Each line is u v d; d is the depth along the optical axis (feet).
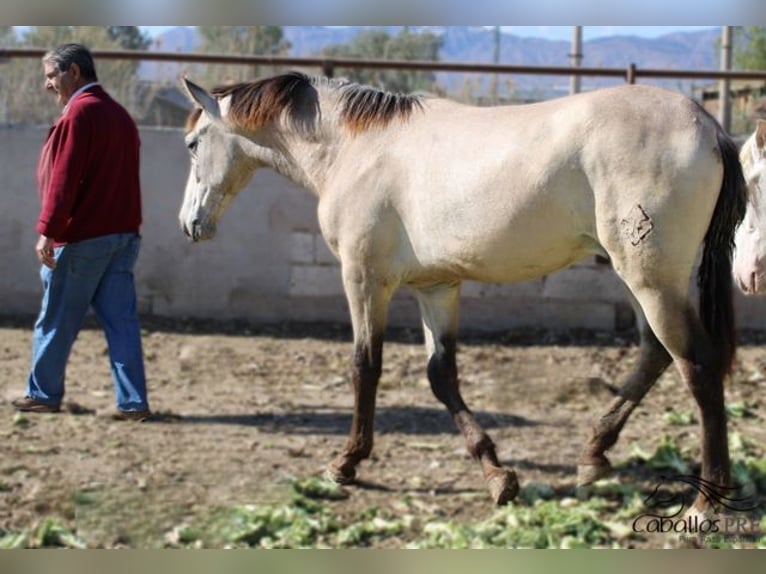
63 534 13.85
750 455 17.31
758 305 27.58
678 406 20.71
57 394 19.16
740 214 13.53
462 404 16.15
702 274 13.76
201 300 28.12
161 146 27.73
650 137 13.12
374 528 14.17
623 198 13.16
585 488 15.70
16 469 16.21
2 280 27.86
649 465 16.74
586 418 19.98
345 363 24.52
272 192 27.81
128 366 18.74
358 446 15.97
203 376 23.02
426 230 14.90
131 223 18.44
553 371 23.93
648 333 15.57
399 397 21.59
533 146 13.73
